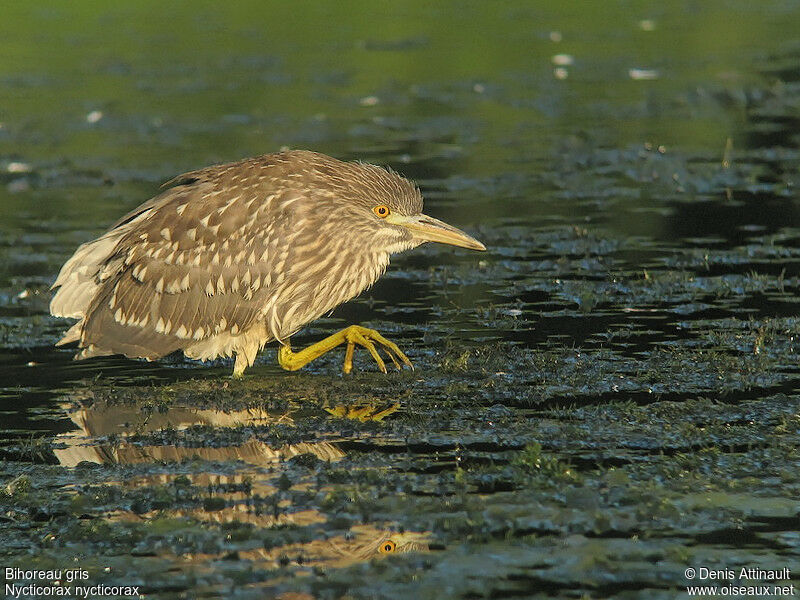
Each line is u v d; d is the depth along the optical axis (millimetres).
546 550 8195
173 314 12602
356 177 12781
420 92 28969
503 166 22531
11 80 30234
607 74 30656
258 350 13055
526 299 15117
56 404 11852
